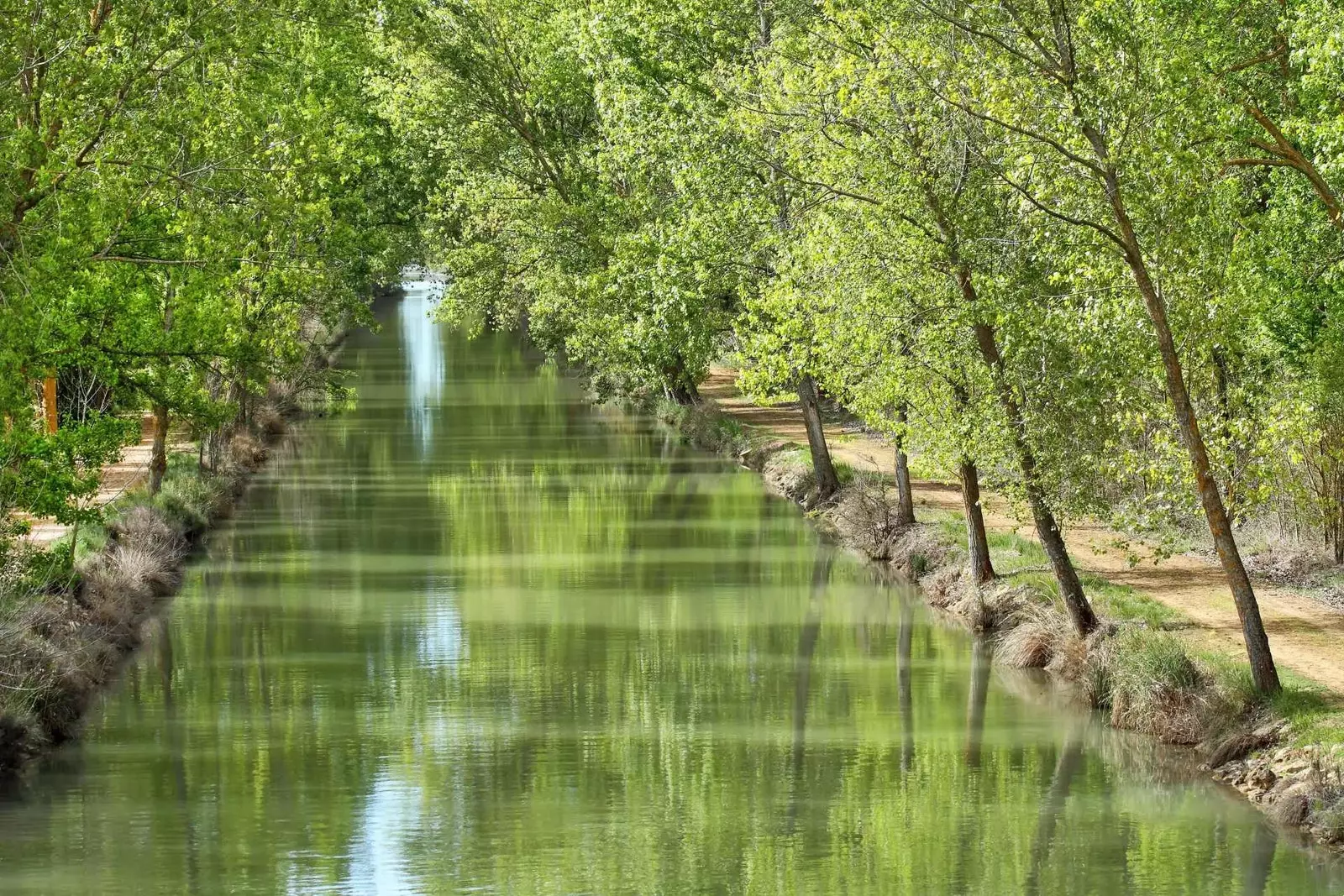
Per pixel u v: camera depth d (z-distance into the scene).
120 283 60.78
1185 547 68.69
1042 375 52.94
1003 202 54.97
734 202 76.44
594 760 48.09
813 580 73.12
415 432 127.44
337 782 46.31
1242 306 47.75
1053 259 48.91
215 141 56.72
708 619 66.00
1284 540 65.25
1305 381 60.44
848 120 57.28
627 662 59.41
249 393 115.94
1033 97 44.28
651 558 78.62
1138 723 49.62
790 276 64.56
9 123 49.19
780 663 59.03
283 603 68.94
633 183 94.75
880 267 57.00
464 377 171.38
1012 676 56.94
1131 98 43.41
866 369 61.25
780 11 80.44
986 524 76.62
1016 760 47.31
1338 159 49.94
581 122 116.00
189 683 56.94
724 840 41.34
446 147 118.00
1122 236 45.16
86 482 56.84
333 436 125.19
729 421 121.12
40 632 54.41
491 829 42.28
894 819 42.66
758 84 73.75
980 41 45.81
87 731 51.50
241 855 40.44
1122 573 64.25
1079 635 56.06
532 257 115.69
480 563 77.25
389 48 112.81
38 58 51.09
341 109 104.62
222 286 63.44
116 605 63.50
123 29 54.50
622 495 97.31
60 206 50.06
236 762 48.12
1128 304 45.84
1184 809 42.59
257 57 60.81
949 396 57.47
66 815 43.62
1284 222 59.31
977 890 37.47
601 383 145.50
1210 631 54.16
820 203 64.81
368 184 140.50
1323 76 49.44
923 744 49.06
